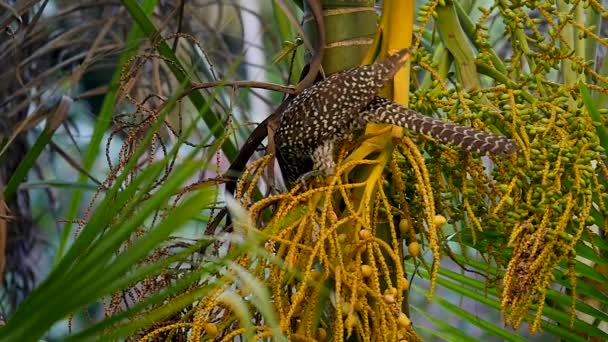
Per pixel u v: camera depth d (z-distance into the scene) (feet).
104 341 15.37
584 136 16.87
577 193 16.75
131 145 17.15
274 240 16.44
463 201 16.92
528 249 16.72
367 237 16.47
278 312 16.40
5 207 17.44
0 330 15.25
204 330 16.44
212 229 17.10
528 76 17.24
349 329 16.42
